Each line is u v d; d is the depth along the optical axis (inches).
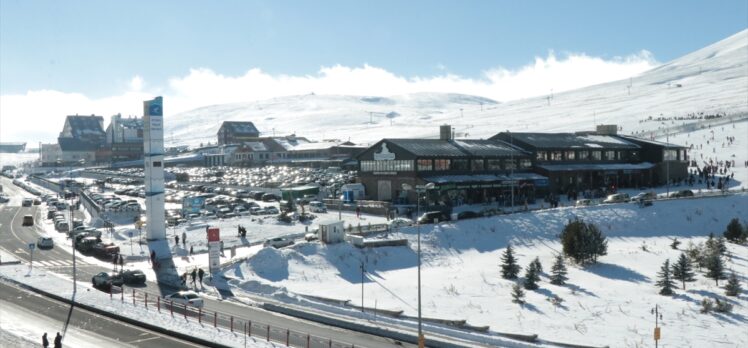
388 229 2972.4
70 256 2773.1
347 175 5684.1
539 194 4188.0
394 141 3927.2
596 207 3405.5
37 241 3186.5
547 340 1585.9
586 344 1577.3
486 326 1663.4
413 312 1894.7
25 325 1601.9
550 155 4402.1
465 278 2385.6
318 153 7509.8
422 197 3671.3
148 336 1509.6
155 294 2009.1
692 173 4822.8
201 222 3494.1
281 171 6697.8
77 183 6697.8
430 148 3934.5
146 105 3036.4
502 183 3969.0
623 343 1599.4
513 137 4485.7
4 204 5319.9
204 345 1434.5
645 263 2618.1
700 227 3280.0
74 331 1550.2
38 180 7608.3
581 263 2620.6
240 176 6407.5
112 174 7647.6
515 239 3031.5
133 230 3307.1
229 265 2415.1
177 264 2534.5
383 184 3951.8
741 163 4911.4
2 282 2182.6
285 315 1768.0
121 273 2208.4
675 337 1658.5
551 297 2091.5
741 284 2233.0
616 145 4722.0
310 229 3181.6
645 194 3686.0
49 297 1946.4
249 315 1750.7
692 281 2321.6
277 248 2645.2
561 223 3218.5
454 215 3166.8
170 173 7052.2
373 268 2596.0
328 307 1819.6
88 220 4030.5
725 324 1784.0
